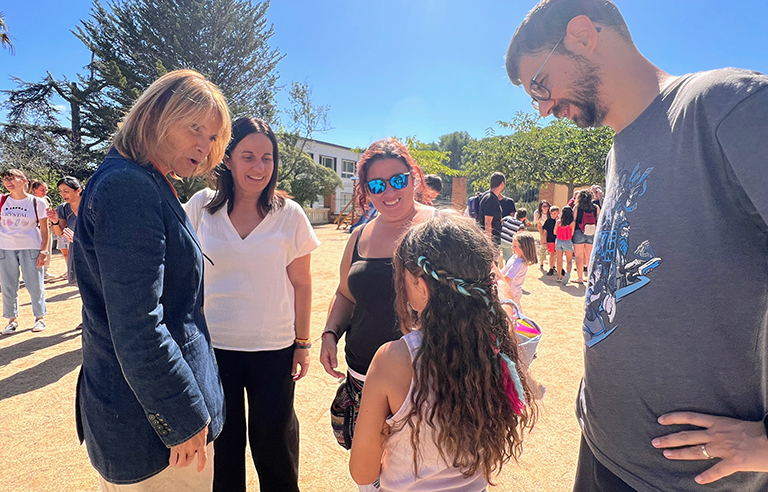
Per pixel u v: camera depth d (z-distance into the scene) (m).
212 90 1.34
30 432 2.87
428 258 1.16
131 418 1.19
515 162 16.47
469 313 1.14
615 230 1.21
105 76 16.38
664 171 1.08
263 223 2.01
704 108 0.99
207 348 1.41
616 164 1.27
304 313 2.15
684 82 1.10
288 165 22.92
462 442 1.11
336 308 2.13
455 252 1.14
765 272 0.96
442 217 1.25
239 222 2.01
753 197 0.89
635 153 1.18
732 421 0.96
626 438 1.15
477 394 1.12
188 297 1.33
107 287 1.11
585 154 14.91
